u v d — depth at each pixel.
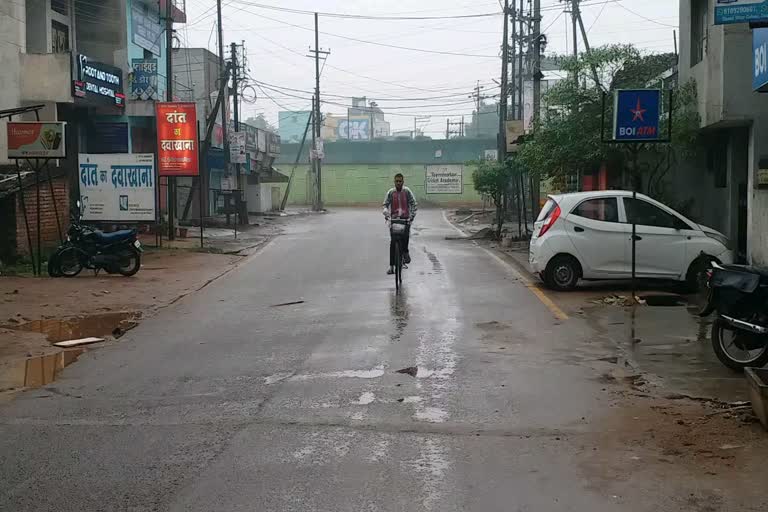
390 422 6.30
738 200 16.25
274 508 4.62
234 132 38.38
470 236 29.27
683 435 5.91
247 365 8.50
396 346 9.30
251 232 32.94
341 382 7.64
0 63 22.34
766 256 13.75
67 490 4.95
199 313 12.20
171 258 21.11
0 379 8.05
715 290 8.07
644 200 13.53
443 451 5.59
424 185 68.69
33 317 11.82
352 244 25.44
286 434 6.02
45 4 24.84
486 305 12.26
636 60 18.42
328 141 72.06
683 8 17.55
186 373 8.18
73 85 23.28
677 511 4.55
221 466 5.33
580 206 13.58
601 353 8.79
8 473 5.26
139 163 21.55
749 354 7.99
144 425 6.33
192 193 36.59
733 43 14.64
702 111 15.96
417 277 16.09
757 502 4.66
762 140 14.58
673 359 8.46
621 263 13.41
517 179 26.55
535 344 9.32
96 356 9.14
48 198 20.28
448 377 7.77
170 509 4.63
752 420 6.23
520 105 38.91
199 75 43.62
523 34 38.84
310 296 13.75
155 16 32.12
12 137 16.67
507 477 5.09
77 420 6.50
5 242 18.91
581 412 6.55
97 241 16.75
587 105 18.08
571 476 5.10
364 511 4.57
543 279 13.70
